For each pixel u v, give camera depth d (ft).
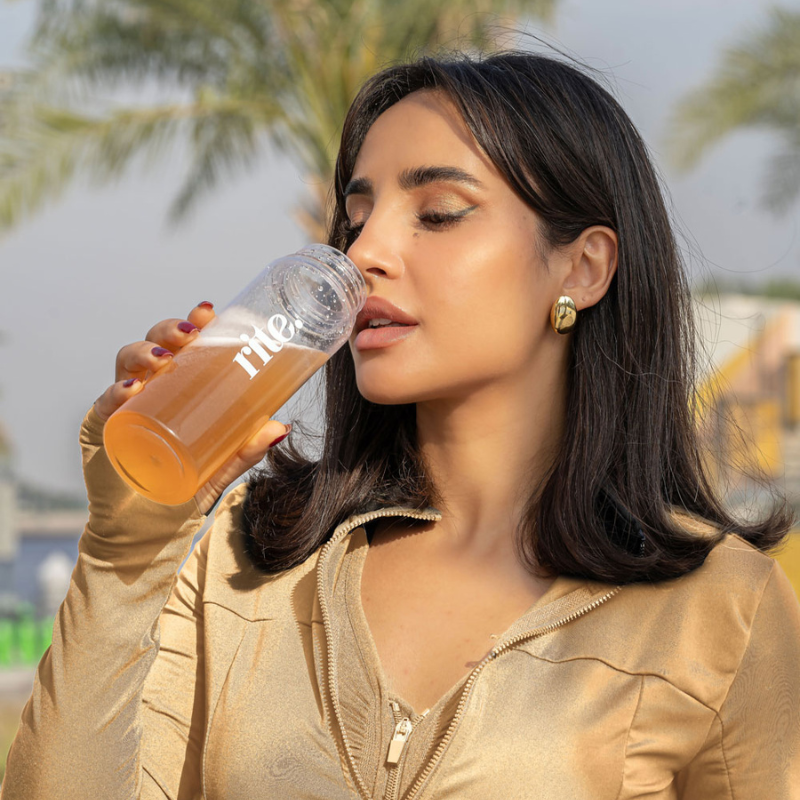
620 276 5.38
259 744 4.72
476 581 5.06
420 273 4.89
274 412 4.65
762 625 4.83
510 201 5.02
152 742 4.93
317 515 5.24
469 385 5.03
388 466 5.41
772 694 4.78
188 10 30.71
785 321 39.22
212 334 4.50
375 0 29.68
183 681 5.13
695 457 5.58
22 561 63.26
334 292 4.61
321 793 4.59
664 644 4.76
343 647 4.86
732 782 4.76
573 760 4.51
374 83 5.69
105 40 32.04
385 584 5.14
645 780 4.64
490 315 4.92
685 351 5.73
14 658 37.19
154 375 4.49
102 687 4.58
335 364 5.42
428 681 4.75
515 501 5.24
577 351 5.36
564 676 4.67
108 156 32.71
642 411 5.33
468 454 5.24
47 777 4.50
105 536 4.60
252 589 5.16
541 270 5.12
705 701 4.70
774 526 5.53
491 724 4.55
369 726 4.65
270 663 4.93
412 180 4.95
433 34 28.45
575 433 5.23
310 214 31.58
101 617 4.59
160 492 4.40
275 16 30.71
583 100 5.34
